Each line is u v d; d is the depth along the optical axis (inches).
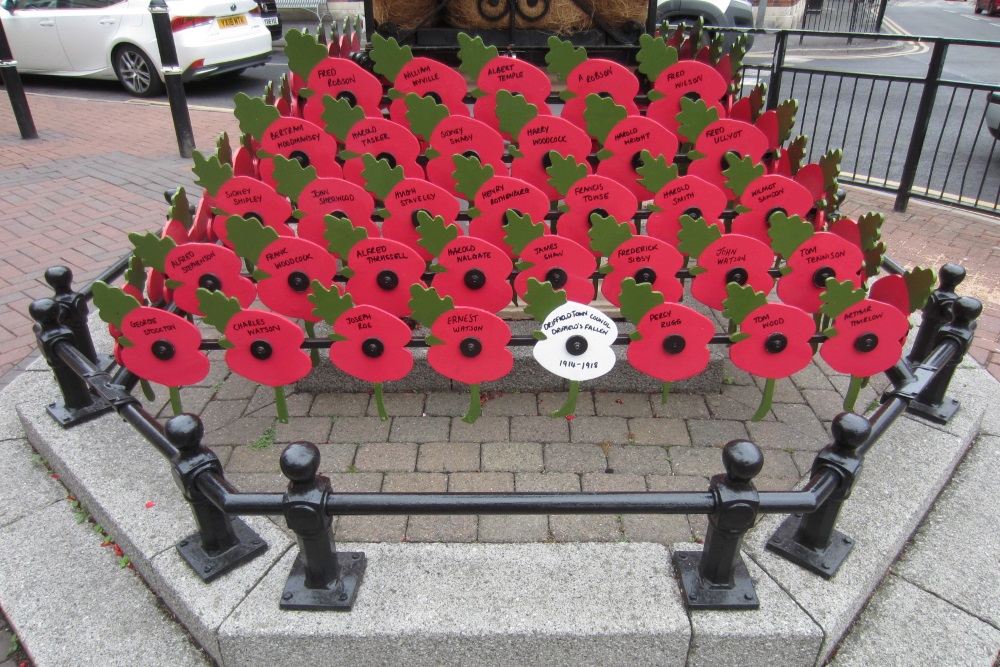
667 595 86.4
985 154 329.7
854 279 117.6
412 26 159.6
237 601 86.9
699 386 131.0
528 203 119.2
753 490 78.4
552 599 85.9
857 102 437.4
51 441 114.4
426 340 103.7
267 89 144.8
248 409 128.1
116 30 404.5
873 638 89.9
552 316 96.2
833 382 135.1
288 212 123.3
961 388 129.3
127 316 105.0
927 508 106.9
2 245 217.2
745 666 85.3
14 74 315.9
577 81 136.9
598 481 111.4
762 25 681.0
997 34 867.4
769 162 148.3
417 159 147.6
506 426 123.4
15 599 96.8
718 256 114.9
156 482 105.8
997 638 89.8
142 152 311.4
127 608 95.7
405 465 114.7
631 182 133.5
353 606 85.5
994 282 195.0
